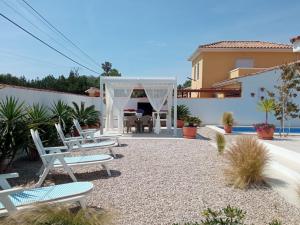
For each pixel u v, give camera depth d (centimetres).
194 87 3344
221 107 2261
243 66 2864
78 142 931
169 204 552
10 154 746
